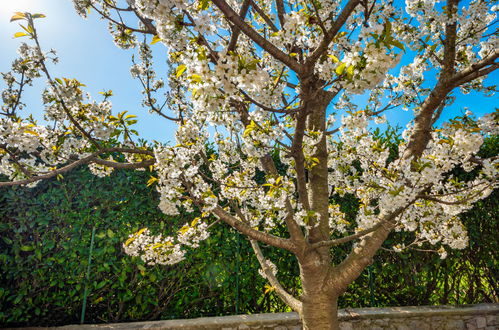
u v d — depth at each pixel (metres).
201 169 4.50
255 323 3.84
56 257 3.97
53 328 3.73
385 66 1.70
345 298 4.67
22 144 2.38
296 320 3.88
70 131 2.85
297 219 3.05
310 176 3.51
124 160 4.34
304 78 1.99
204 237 3.15
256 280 4.47
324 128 3.55
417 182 2.65
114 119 2.74
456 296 5.02
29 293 3.89
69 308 4.01
